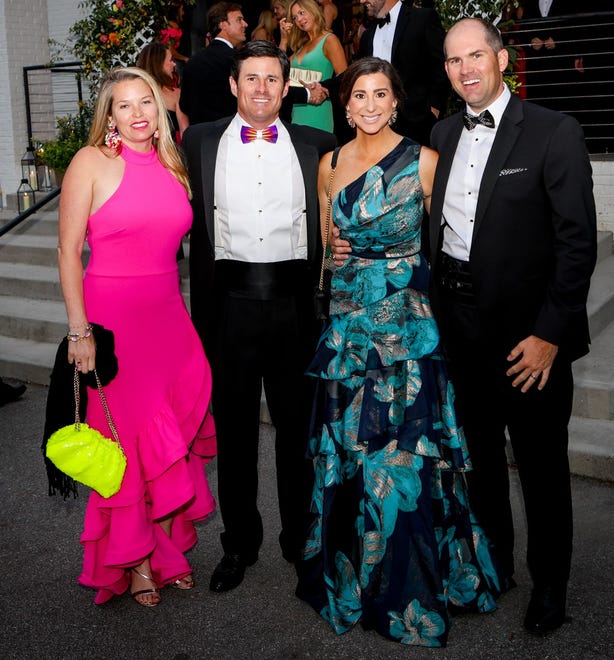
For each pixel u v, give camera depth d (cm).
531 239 271
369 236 295
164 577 324
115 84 299
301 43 566
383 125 290
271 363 321
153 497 320
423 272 301
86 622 314
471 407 301
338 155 306
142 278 309
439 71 506
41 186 937
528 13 726
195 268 320
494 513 315
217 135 313
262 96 297
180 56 781
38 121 1066
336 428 302
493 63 267
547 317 267
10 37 1030
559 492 288
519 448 292
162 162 312
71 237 297
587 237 262
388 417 293
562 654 281
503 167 270
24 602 329
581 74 731
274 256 310
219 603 322
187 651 294
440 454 294
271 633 302
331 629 302
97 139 304
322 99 530
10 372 616
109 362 302
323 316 312
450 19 618
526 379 277
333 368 301
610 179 655
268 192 306
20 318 666
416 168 292
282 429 329
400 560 291
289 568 346
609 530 363
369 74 284
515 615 304
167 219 307
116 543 311
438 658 283
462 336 291
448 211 287
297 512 337
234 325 313
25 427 520
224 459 328
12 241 800
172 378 323
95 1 838
